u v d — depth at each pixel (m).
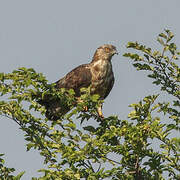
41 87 11.23
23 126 12.00
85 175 10.90
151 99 11.25
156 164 10.74
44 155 11.39
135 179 11.18
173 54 11.95
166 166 10.77
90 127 11.75
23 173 10.23
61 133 11.51
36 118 11.98
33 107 11.82
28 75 10.96
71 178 10.55
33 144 11.58
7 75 10.98
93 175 10.37
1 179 11.20
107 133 11.12
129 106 11.27
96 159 10.95
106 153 11.18
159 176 10.84
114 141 11.77
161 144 10.64
